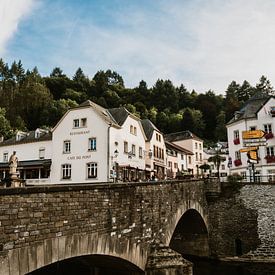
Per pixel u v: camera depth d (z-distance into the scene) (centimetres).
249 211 2600
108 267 1334
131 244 1181
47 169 3731
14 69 9525
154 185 1450
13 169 1395
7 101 7550
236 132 3994
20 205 731
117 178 3238
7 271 684
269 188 2606
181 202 1886
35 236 762
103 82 8975
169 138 6525
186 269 1285
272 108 3706
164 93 9412
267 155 3594
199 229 2634
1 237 681
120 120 3731
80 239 905
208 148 7600
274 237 2497
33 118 7262
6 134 5903
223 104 9275
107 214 1041
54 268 1767
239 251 2572
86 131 3494
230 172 4006
